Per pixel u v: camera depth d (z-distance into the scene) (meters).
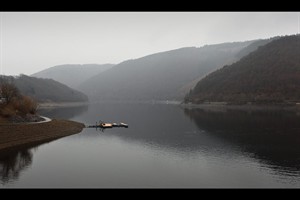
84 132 108.69
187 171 58.44
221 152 73.50
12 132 85.81
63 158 68.88
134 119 154.88
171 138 94.06
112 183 51.81
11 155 71.44
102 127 121.50
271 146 79.38
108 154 72.88
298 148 76.56
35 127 94.88
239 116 155.25
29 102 116.69
